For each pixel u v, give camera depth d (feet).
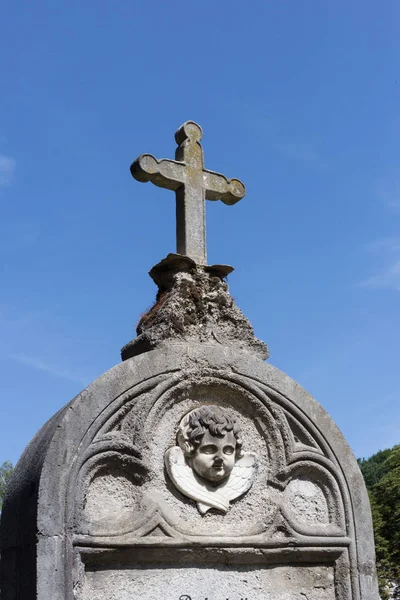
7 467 93.61
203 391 19.89
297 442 20.54
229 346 20.42
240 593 19.07
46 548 16.84
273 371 20.52
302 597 19.72
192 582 18.62
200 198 21.90
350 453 20.98
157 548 18.11
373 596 20.17
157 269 20.98
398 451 75.36
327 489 20.59
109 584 17.74
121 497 18.42
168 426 19.38
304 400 20.71
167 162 21.58
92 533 17.53
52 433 17.70
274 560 19.62
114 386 18.54
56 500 17.22
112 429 18.51
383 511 70.59
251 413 20.25
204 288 20.67
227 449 19.47
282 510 19.70
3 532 19.03
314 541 19.83
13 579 18.02
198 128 22.47
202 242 21.61
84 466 17.79
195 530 18.78
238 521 19.49
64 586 16.83
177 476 18.98
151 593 18.11
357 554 20.31
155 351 19.29
